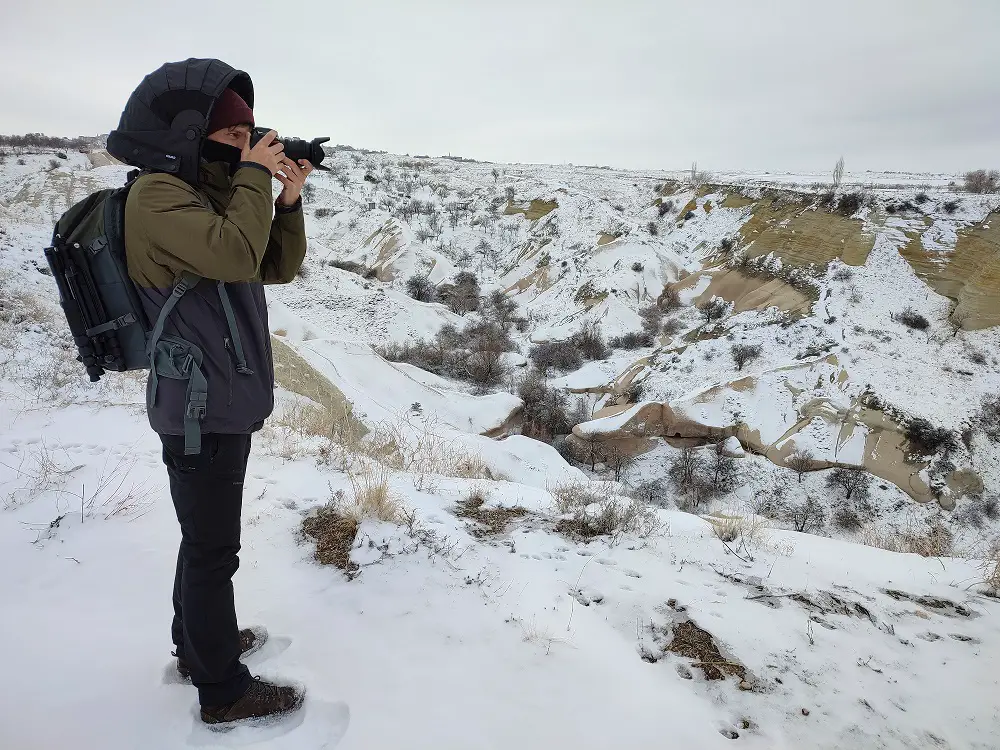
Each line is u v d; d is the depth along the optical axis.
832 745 2.39
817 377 32.56
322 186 83.38
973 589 3.99
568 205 73.12
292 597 2.86
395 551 3.35
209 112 1.80
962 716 2.63
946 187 53.69
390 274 56.12
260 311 2.05
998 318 35.94
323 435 6.60
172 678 2.25
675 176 102.75
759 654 2.92
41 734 1.91
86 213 1.86
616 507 4.59
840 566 4.21
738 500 28.06
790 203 52.47
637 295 50.66
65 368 8.06
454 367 38.53
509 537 3.95
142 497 3.81
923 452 28.12
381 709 2.17
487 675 2.45
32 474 4.12
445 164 122.25
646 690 2.54
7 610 2.56
